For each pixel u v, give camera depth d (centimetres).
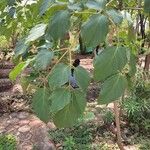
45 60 45
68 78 43
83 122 264
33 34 49
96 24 41
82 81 42
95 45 41
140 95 281
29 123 291
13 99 331
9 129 285
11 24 71
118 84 41
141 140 255
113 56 40
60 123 42
